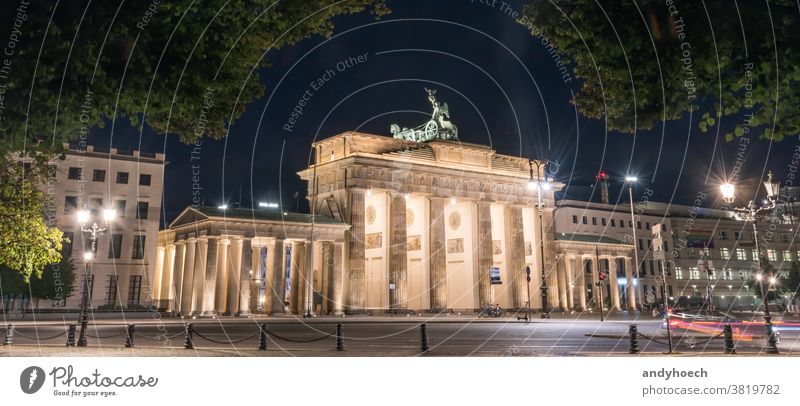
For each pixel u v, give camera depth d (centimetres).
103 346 2453
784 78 1159
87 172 7294
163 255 8450
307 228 7138
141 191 7662
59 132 1320
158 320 5366
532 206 8919
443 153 8250
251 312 7281
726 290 12269
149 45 1377
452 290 8550
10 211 1958
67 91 1246
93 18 1241
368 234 8144
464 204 8556
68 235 7056
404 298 7512
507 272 8531
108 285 7244
